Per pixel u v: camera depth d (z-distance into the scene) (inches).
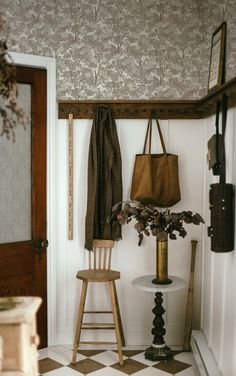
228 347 110.3
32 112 148.6
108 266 151.9
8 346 65.7
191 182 155.6
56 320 156.6
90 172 151.6
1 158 143.0
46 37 150.6
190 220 134.3
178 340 158.2
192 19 154.0
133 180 150.9
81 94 154.3
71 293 157.8
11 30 145.0
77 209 156.6
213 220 108.2
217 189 107.0
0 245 142.9
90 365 140.6
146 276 148.4
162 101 152.7
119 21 153.9
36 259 150.9
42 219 151.6
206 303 145.7
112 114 153.2
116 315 142.0
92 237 150.6
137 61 154.6
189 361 143.6
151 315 158.2
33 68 148.4
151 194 146.9
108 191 150.9
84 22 153.3
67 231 156.6
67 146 154.9
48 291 154.0
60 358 145.9
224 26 128.6
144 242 157.2
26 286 149.1
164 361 143.4
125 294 158.2
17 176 146.5
